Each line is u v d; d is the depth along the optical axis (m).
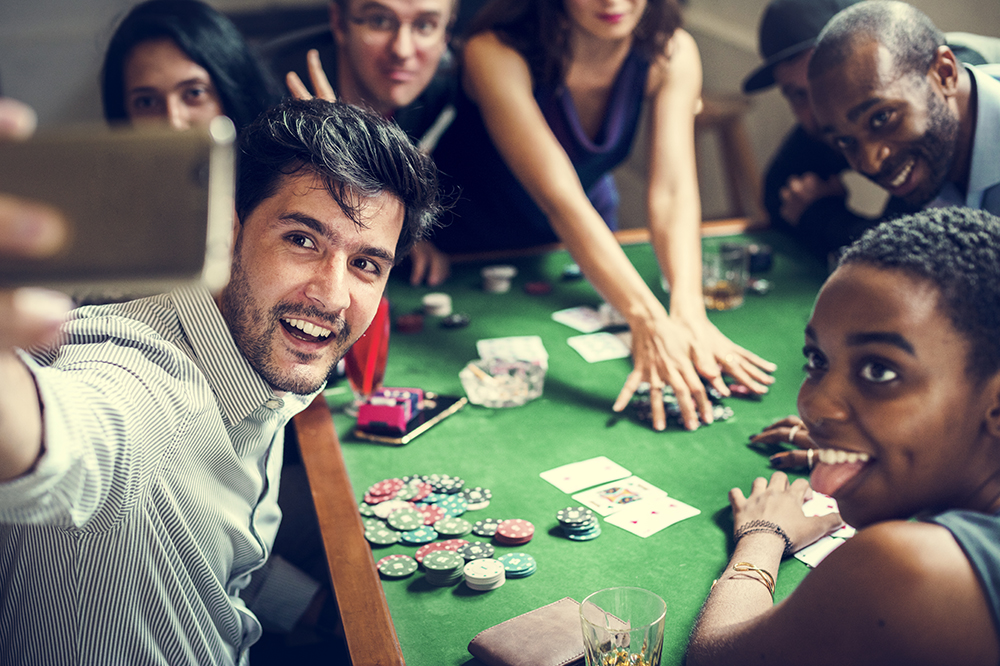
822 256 3.40
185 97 2.93
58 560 1.30
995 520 0.98
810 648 1.06
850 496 1.10
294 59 3.36
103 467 1.07
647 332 2.48
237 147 1.43
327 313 1.43
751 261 3.28
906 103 2.19
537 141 2.86
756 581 1.40
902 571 0.95
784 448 2.05
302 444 2.07
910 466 1.04
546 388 2.45
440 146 3.53
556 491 1.91
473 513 1.82
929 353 1.00
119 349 1.27
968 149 2.27
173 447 1.34
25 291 0.70
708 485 1.91
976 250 1.00
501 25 2.95
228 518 1.54
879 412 1.03
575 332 2.85
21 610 1.34
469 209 3.55
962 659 0.95
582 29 2.94
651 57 3.06
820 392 1.08
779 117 5.62
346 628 1.42
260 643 2.38
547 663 1.32
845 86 2.23
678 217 2.94
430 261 3.35
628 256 3.46
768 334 2.76
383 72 3.17
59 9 6.14
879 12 2.20
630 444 2.12
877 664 0.99
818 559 1.57
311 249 1.41
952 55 2.18
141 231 0.63
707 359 2.42
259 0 6.61
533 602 1.53
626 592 1.29
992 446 1.03
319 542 2.58
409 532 1.73
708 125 5.61
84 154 0.62
